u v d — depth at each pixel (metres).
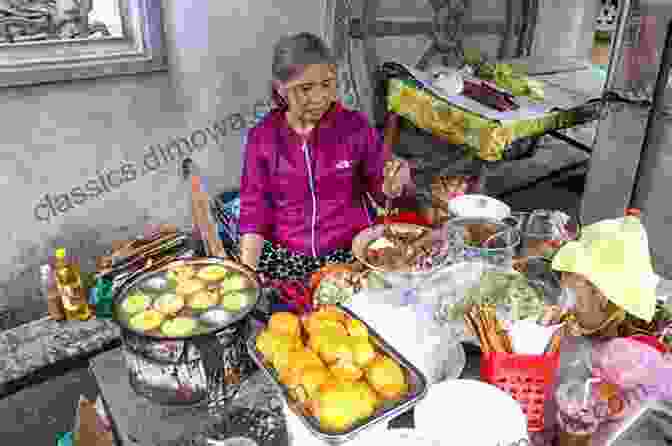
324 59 1.83
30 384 2.46
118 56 2.69
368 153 2.20
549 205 4.02
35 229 2.77
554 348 1.12
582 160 4.70
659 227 2.97
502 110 3.17
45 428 2.25
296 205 2.18
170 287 1.54
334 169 2.13
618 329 1.36
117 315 1.40
